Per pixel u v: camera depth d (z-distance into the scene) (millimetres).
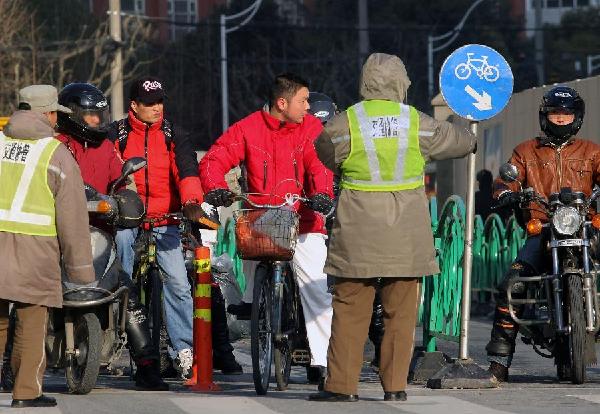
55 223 16625
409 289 16891
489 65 19984
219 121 121500
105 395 18141
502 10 135375
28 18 81750
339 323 16969
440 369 20109
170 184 20172
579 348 19656
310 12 134875
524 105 41094
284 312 19062
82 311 18234
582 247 19906
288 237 18062
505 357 20656
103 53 60406
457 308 20641
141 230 19875
